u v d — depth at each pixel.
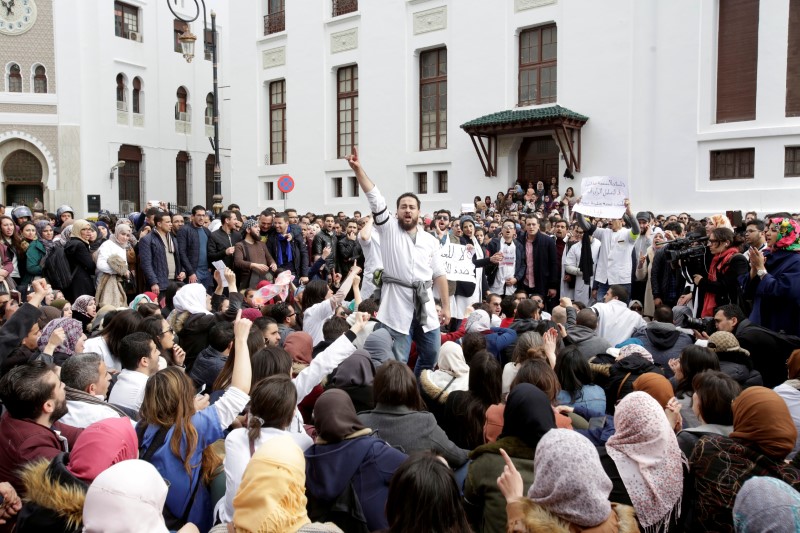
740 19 16.98
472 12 21.48
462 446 4.46
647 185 18.30
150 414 3.63
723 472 3.37
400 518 2.43
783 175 16.42
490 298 8.44
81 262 9.73
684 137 17.64
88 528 2.48
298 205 27.31
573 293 11.55
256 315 6.63
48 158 32.12
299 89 27.06
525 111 19.62
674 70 17.72
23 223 11.61
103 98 32.59
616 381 5.35
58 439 3.68
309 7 26.47
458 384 5.03
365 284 8.94
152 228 10.74
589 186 10.89
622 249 10.83
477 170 21.64
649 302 10.62
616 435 3.48
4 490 3.43
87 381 4.20
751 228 7.28
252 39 28.70
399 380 3.92
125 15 33.84
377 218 5.82
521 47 20.80
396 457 3.34
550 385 4.26
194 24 36.97
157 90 35.09
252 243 10.86
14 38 31.81
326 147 26.20
